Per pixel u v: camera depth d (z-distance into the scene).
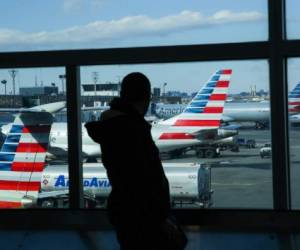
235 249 3.40
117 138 2.39
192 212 3.73
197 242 3.51
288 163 3.61
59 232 3.83
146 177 2.36
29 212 3.96
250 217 3.65
